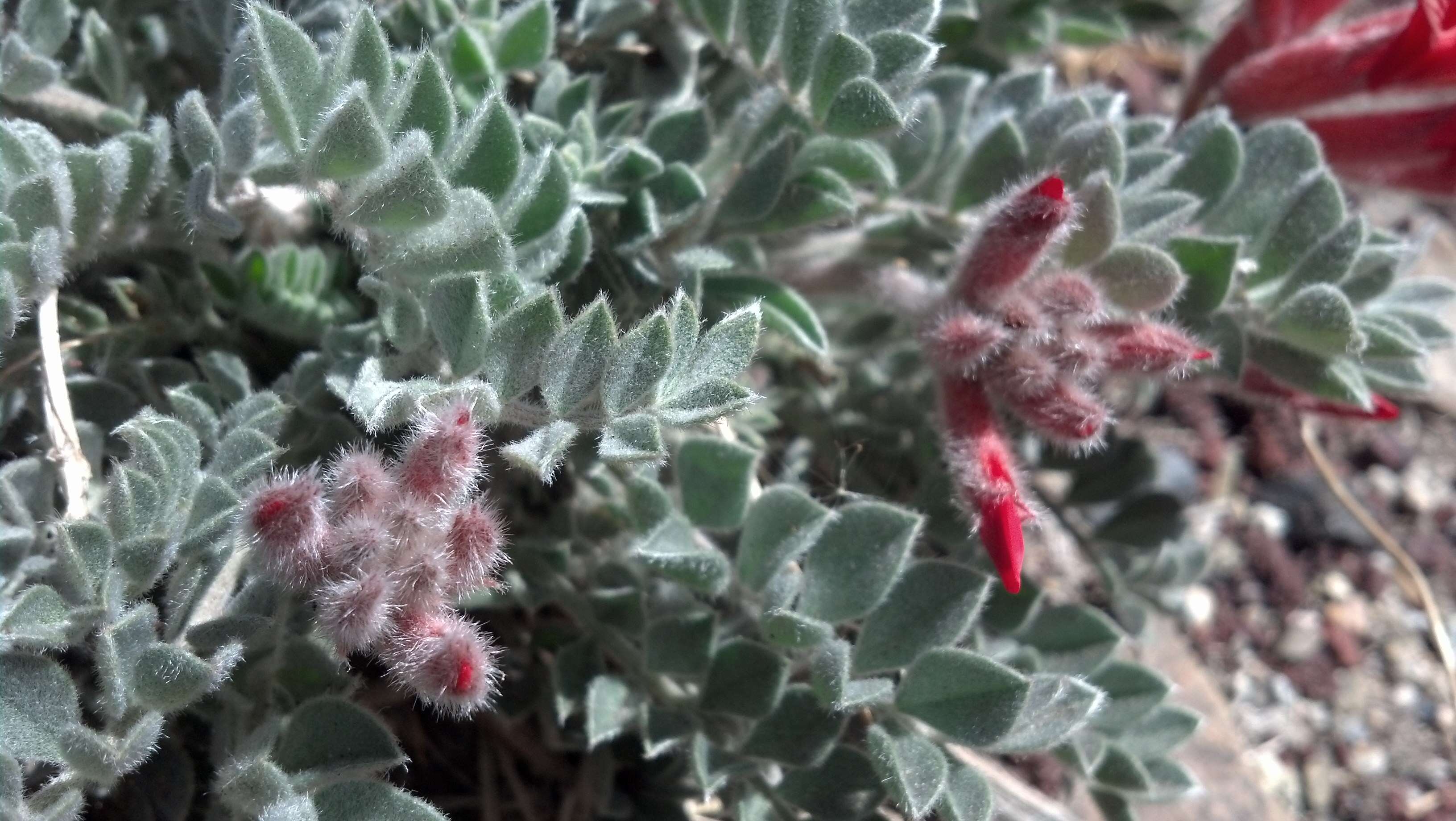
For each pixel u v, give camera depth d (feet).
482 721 0.65
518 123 0.52
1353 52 0.64
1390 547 0.80
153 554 0.47
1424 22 0.60
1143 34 0.78
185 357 0.61
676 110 0.59
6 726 0.46
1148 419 0.87
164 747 0.52
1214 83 0.70
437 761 0.64
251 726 0.49
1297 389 0.59
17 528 0.50
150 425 0.49
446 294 0.48
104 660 0.46
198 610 0.49
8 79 0.56
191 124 0.51
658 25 0.63
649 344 0.47
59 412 0.52
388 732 0.48
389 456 0.55
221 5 0.57
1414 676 0.83
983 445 0.54
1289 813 0.75
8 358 0.55
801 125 0.57
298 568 0.44
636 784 0.63
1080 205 0.55
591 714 0.54
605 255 0.59
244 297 0.59
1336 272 0.58
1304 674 0.83
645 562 0.54
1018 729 0.52
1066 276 0.54
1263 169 0.61
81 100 0.58
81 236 0.53
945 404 0.55
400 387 0.48
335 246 0.62
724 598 0.58
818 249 0.64
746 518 0.55
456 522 0.45
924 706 0.52
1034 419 0.54
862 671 0.54
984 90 0.69
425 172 0.48
